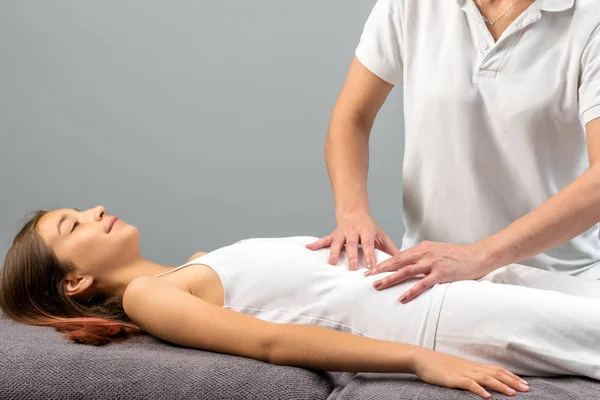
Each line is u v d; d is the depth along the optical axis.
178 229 3.54
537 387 1.29
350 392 1.30
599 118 1.49
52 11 3.45
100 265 1.77
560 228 1.41
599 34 1.50
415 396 1.25
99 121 3.49
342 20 3.41
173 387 1.32
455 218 1.69
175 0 3.42
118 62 3.46
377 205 3.49
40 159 3.52
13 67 3.49
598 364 1.34
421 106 1.67
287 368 1.37
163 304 1.48
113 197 3.52
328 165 1.81
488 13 1.60
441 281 1.44
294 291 1.54
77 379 1.35
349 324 1.50
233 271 1.58
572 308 1.38
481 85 1.60
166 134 3.49
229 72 3.46
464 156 1.64
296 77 3.46
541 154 1.60
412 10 1.69
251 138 3.49
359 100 1.83
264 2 3.42
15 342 1.47
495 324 1.38
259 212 3.53
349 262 1.56
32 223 1.81
